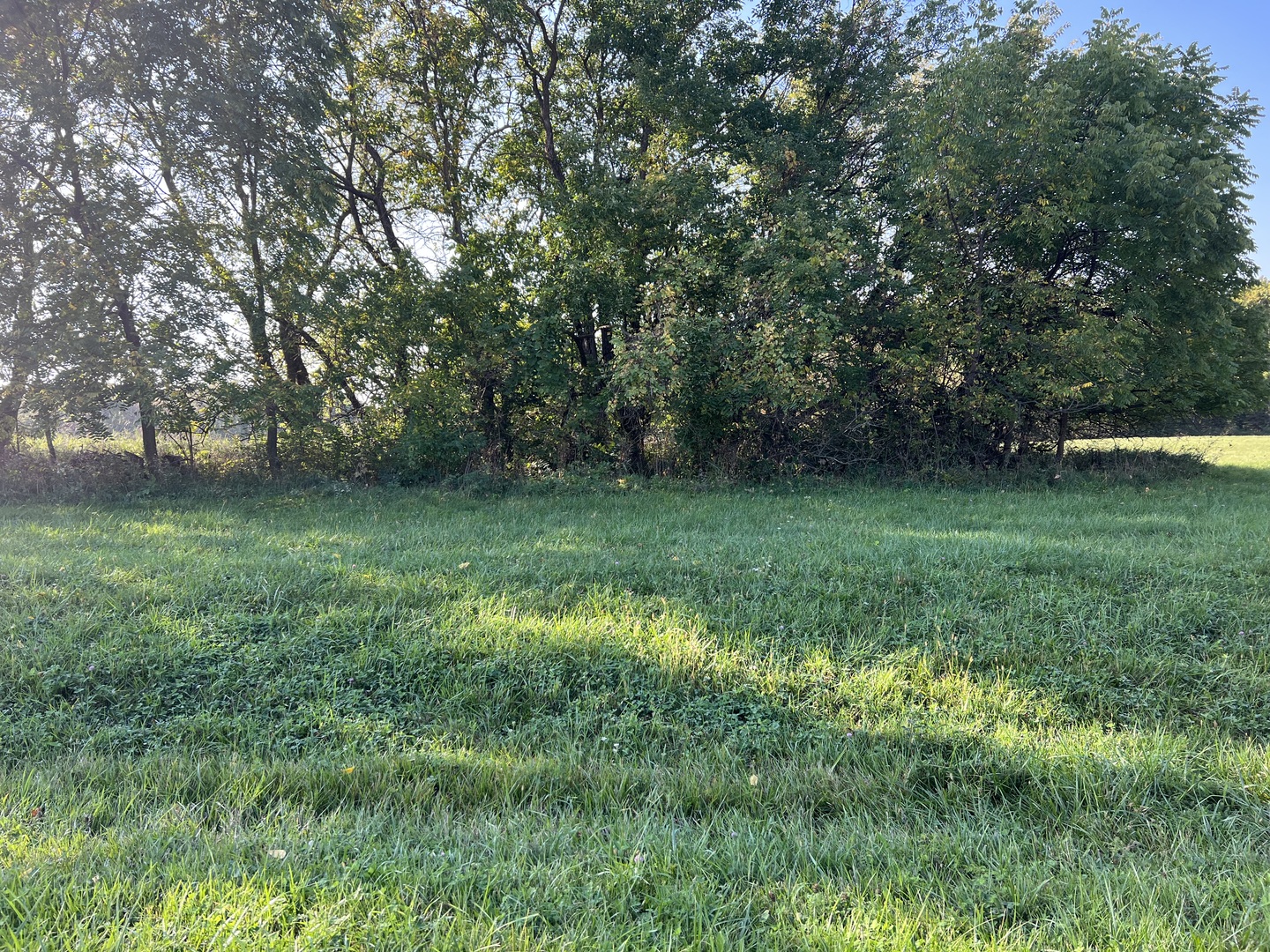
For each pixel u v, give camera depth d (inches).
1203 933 90.7
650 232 542.0
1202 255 544.7
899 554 279.0
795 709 165.9
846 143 657.6
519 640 196.5
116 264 464.1
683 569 264.8
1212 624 208.8
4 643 192.9
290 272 508.4
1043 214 490.3
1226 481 571.2
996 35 519.8
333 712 166.2
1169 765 135.9
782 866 106.8
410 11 580.7
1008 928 93.9
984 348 542.9
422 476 534.9
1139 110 534.0
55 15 455.2
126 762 145.2
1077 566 261.3
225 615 211.9
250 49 486.9
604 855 108.8
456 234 603.2
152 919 92.1
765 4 621.6
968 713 163.6
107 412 492.7
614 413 574.2
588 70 613.9
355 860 106.3
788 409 537.3
